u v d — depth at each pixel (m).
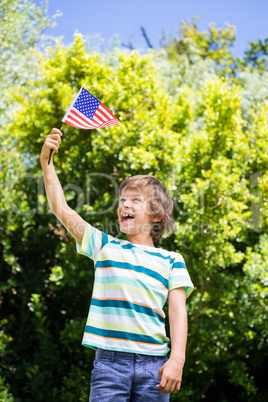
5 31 8.06
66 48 8.18
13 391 7.00
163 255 2.58
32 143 8.06
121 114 7.14
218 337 6.90
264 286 6.88
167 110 7.57
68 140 7.79
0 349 7.04
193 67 11.96
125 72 7.64
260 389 8.14
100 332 2.26
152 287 2.39
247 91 10.60
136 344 2.22
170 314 2.39
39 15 8.54
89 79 7.64
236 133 7.27
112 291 2.34
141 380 2.19
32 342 7.86
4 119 8.20
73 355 7.68
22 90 8.34
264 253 6.94
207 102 7.42
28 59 8.48
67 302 7.80
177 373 2.12
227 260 6.51
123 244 2.56
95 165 7.24
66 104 7.58
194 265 6.45
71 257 6.96
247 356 7.54
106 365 2.19
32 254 8.00
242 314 6.74
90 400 2.18
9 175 7.36
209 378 7.50
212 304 6.92
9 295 7.85
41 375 6.88
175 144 6.88
